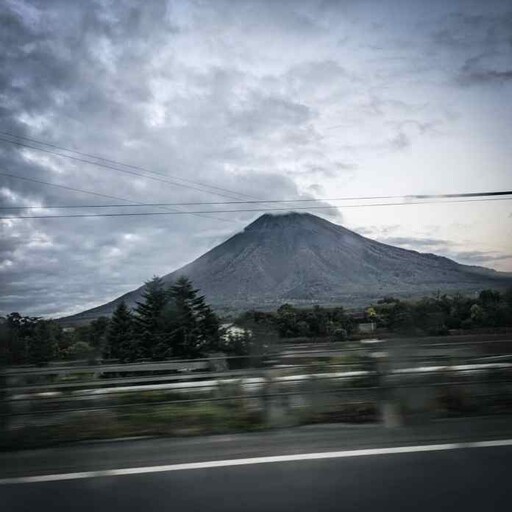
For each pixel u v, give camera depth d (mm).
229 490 5090
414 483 5086
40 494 5172
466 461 5684
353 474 5402
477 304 27875
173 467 5883
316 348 11484
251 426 7875
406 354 8805
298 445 6566
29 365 11266
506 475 5227
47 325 44969
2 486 5449
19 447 7152
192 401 8953
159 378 10453
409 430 7125
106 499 4977
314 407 8625
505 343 10219
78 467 6039
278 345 12297
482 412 8195
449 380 8719
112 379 10336
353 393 8805
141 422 8172
